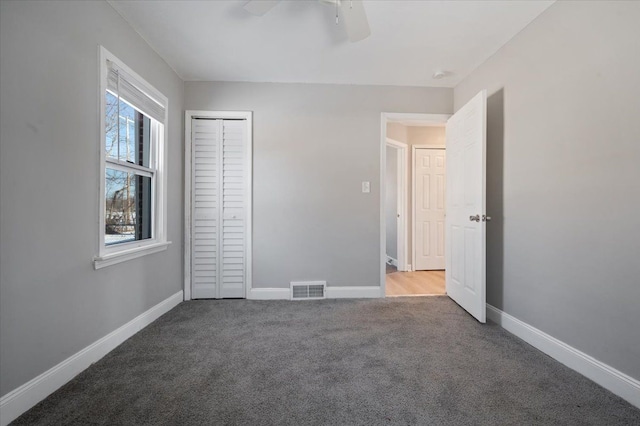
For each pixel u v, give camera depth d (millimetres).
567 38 1855
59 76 1564
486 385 1621
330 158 3271
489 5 1988
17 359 1356
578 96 1780
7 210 1310
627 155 1513
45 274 1494
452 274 3141
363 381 1654
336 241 3273
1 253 1289
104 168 1891
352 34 1930
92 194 1807
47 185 1499
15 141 1338
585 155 1735
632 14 1490
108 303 1975
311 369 1778
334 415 1378
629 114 1503
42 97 1467
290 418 1355
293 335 2270
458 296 2979
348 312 2785
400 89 3312
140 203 2529
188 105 3166
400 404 1457
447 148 3201
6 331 1310
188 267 3166
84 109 1739
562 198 1893
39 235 1459
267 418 1354
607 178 1609
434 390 1574
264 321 2555
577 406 1453
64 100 1597
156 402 1460
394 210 5113
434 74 3018
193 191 3186
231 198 3217
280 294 3223
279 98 3234
